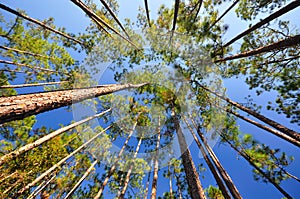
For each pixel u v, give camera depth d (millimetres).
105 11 7633
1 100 1967
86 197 8711
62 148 7582
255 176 5480
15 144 7070
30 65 7988
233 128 5664
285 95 4910
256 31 5684
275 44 4285
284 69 5020
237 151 5785
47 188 7875
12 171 5980
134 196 9273
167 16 6730
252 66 5922
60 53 8828
